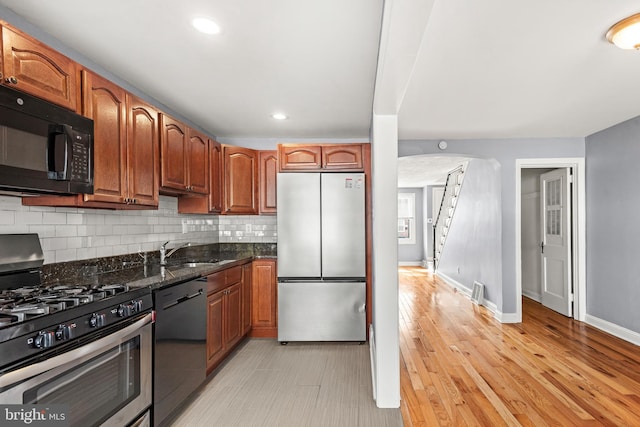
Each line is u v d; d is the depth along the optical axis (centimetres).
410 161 598
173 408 214
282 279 364
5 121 146
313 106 322
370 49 216
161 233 328
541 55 224
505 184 441
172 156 278
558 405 242
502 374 291
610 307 390
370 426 218
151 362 193
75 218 231
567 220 452
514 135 426
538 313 477
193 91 287
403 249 1025
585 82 267
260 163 414
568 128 393
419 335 391
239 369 304
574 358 323
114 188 213
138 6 173
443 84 271
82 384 147
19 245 189
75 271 228
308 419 226
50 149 165
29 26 188
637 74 252
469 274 586
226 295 309
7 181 146
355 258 361
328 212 363
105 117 205
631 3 170
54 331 134
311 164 375
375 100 239
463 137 436
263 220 435
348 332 361
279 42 208
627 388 265
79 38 203
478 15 180
